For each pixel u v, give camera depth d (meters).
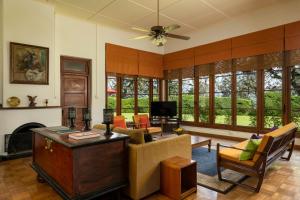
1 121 4.07
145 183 2.51
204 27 6.39
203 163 3.80
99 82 6.07
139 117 6.12
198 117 6.75
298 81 4.78
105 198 2.53
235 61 5.79
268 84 5.24
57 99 5.21
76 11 5.12
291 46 4.75
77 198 2.00
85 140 2.19
